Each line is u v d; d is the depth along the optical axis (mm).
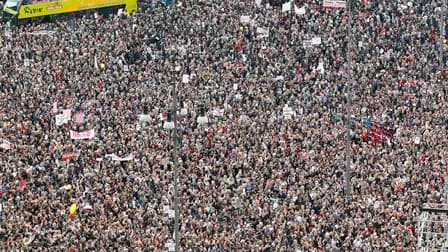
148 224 155500
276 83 194000
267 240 152875
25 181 165375
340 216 157000
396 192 163250
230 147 173750
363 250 152125
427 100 190125
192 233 154125
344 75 196250
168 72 196625
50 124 182125
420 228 155125
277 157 171375
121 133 178125
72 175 166625
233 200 160125
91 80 195000
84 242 152500
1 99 188875
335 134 178000
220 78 195500
